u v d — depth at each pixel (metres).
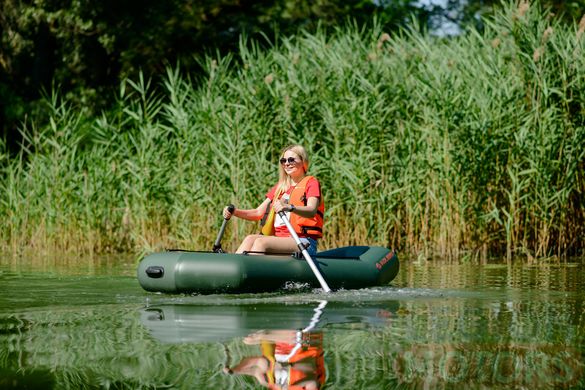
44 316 6.37
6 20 25.42
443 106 12.78
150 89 24.78
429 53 13.88
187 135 13.70
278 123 13.83
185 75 24.59
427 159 12.98
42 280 9.28
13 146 25.09
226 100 14.11
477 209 12.66
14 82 26.77
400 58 14.34
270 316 6.27
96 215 14.52
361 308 6.77
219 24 24.52
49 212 14.74
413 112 13.60
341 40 15.17
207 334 5.42
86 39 25.38
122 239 14.84
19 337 5.38
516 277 9.57
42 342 5.18
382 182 13.23
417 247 12.91
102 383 4.09
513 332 5.51
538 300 7.37
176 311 6.61
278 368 4.38
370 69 13.89
